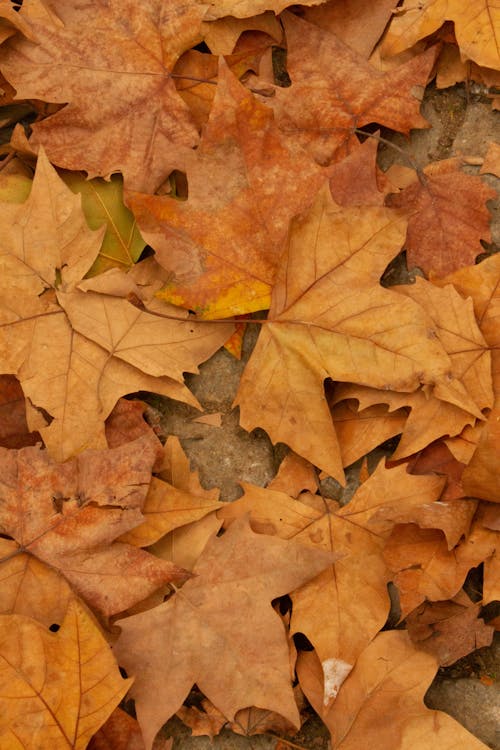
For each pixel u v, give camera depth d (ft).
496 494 3.81
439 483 3.87
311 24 4.04
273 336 3.90
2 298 3.89
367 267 3.87
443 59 4.07
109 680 3.69
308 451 3.88
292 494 3.93
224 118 3.88
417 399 3.88
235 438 3.99
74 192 4.00
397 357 3.84
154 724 3.76
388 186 4.00
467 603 3.85
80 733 3.69
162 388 3.92
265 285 3.92
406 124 4.03
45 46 3.97
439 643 3.83
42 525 3.80
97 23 3.98
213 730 3.83
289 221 3.89
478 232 3.98
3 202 3.92
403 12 4.03
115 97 3.98
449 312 3.89
